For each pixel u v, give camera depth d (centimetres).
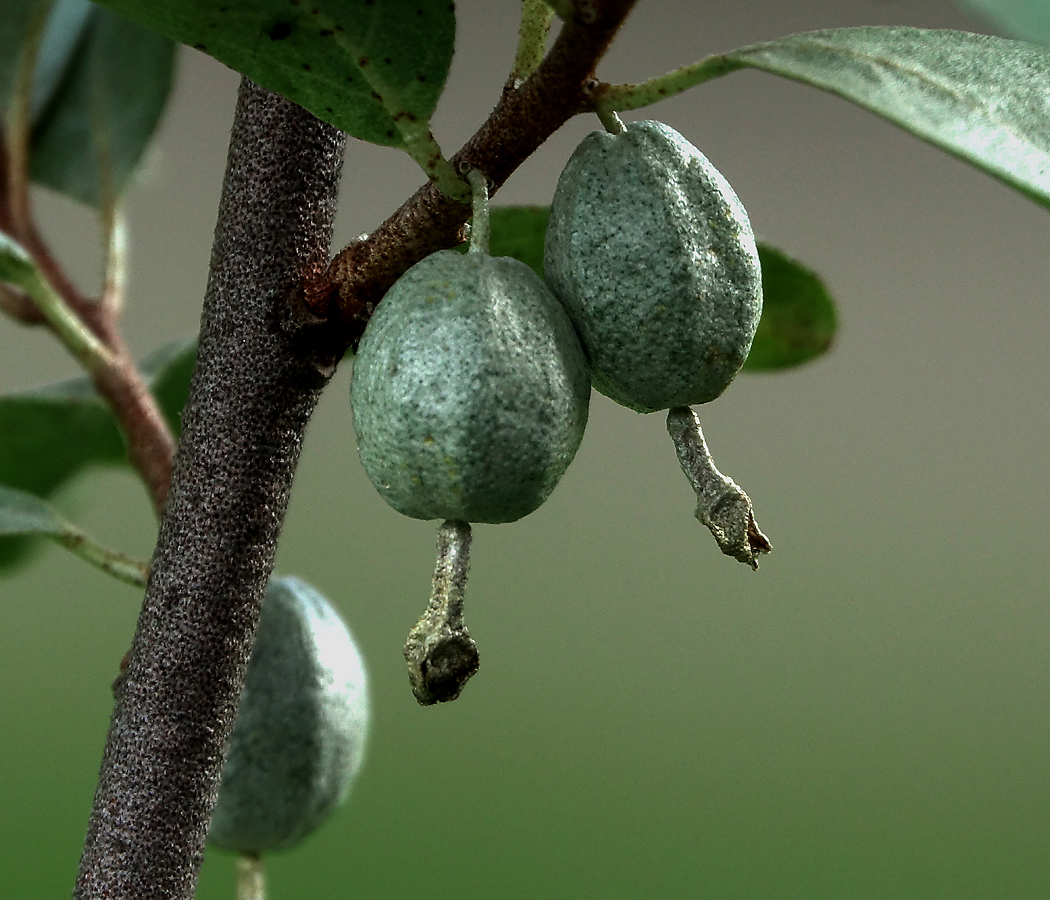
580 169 24
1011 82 24
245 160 25
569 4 24
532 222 27
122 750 25
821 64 24
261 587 25
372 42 24
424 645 24
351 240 25
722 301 24
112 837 25
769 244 27
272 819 26
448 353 24
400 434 24
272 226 25
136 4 24
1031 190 24
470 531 24
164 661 25
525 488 24
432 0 24
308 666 26
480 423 24
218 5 24
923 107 24
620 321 24
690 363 24
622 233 24
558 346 24
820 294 27
